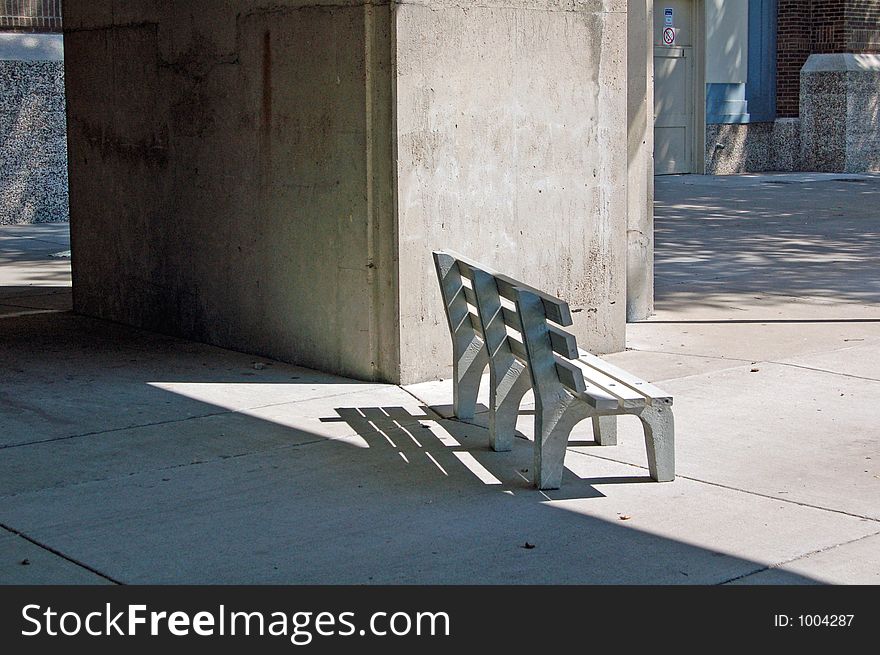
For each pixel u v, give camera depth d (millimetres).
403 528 5367
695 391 7809
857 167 26797
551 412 5844
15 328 10344
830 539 5160
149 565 4957
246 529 5379
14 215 18312
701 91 25641
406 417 7281
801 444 6605
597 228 8867
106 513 5613
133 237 10266
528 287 6027
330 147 8164
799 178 25000
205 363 8844
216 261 9359
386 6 7707
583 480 6035
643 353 9000
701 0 25312
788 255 14133
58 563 4992
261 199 8828
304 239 8500
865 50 26922
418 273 8016
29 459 6477
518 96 8359
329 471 6234
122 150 10266
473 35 8086
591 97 8742
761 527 5320
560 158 8625
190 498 5820
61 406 7586
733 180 24578
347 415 7328
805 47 26906
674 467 5980
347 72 7938
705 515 5488
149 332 10141
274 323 8891
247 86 8789
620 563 4918
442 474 6168
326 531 5340
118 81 10188
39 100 18266
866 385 7910
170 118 9625
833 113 26594
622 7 8828
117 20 10109
